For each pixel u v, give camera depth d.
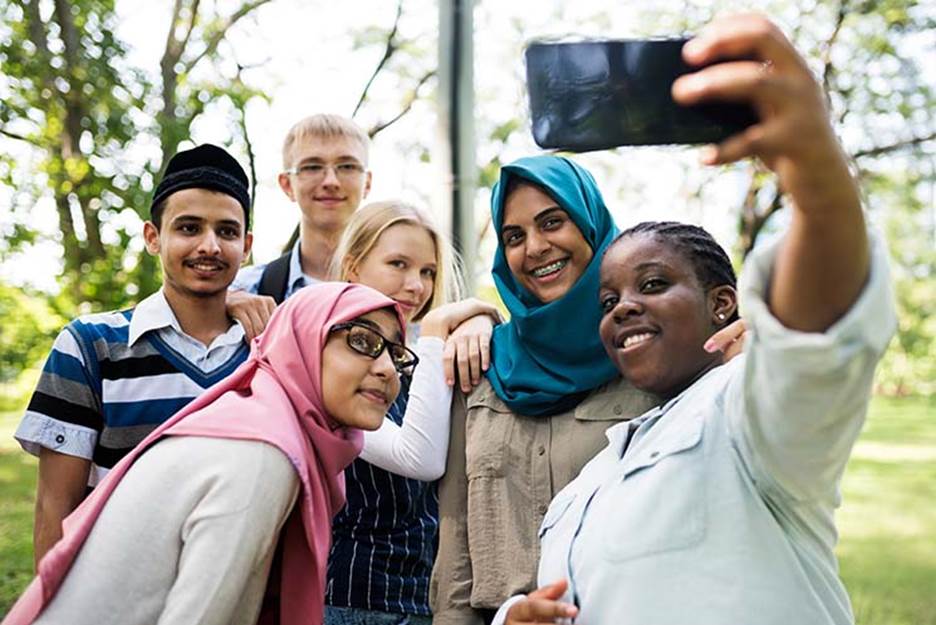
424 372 2.60
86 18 9.58
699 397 1.77
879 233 1.27
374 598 2.66
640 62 1.27
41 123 9.66
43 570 1.97
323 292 2.27
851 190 1.14
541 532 2.00
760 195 11.80
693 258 1.89
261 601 2.12
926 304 13.45
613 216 2.66
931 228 12.60
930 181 11.60
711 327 1.90
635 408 2.35
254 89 10.62
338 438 2.22
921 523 10.74
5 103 9.59
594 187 2.63
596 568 1.69
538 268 2.54
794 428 1.34
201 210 2.81
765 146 1.10
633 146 1.28
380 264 3.12
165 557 1.96
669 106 1.26
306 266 3.98
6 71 9.52
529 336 2.48
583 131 1.29
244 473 1.98
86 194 9.40
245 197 2.93
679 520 1.62
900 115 11.09
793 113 1.08
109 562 1.95
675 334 1.86
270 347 2.24
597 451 2.34
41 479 2.70
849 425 1.34
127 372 2.74
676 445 1.69
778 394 1.31
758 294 1.29
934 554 9.59
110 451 2.69
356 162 3.95
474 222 4.69
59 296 9.68
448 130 4.68
